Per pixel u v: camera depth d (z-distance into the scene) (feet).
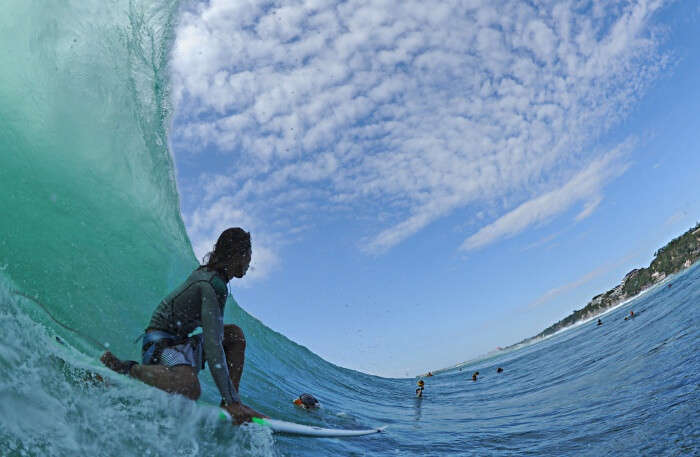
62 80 11.97
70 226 10.27
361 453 8.82
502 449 9.12
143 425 5.82
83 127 12.35
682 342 20.30
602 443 8.29
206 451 6.17
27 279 7.97
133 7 15.30
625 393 12.88
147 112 15.87
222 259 7.44
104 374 6.34
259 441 7.16
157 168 16.16
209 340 6.95
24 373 5.13
